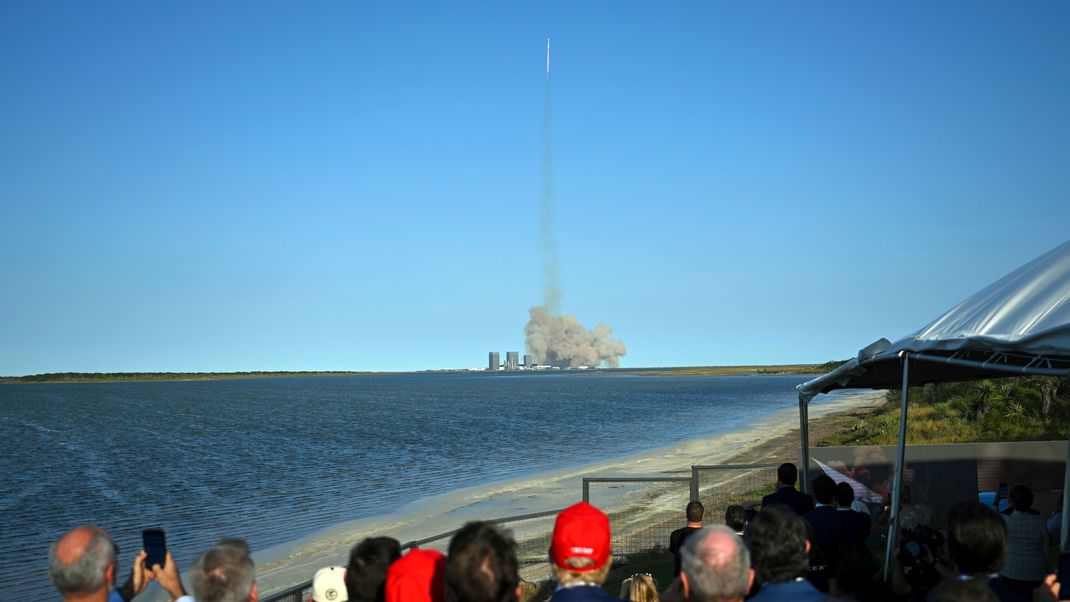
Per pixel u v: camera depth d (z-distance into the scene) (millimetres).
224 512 28500
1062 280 8305
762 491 20797
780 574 4191
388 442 58062
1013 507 7836
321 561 19500
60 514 29188
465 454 48281
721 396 141125
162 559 4234
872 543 12859
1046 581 5129
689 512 7996
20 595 17703
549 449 50000
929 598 3564
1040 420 31047
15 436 70938
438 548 17516
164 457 50219
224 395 177125
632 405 112438
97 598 3842
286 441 60375
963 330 8469
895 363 11008
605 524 3840
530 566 15180
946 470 13891
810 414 77562
